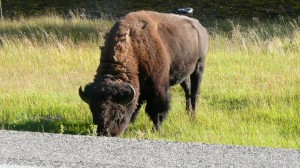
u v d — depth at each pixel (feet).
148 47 68.33
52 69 112.88
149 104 70.49
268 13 244.22
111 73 64.59
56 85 97.60
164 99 70.74
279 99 87.30
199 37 82.74
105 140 45.52
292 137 67.56
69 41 136.56
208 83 101.55
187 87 83.92
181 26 78.13
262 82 102.27
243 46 137.18
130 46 66.59
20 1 274.16
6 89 92.94
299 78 104.78
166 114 71.56
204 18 230.07
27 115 76.38
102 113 59.41
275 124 74.38
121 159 40.96
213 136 65.87
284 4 258.98
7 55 122.52
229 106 84.28
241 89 95.71
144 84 68.64
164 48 70.95
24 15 243.40
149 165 39.83
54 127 70.74
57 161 40.16
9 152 41.93
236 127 71.41
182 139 64.95
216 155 42.27
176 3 265.13
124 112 61.77
